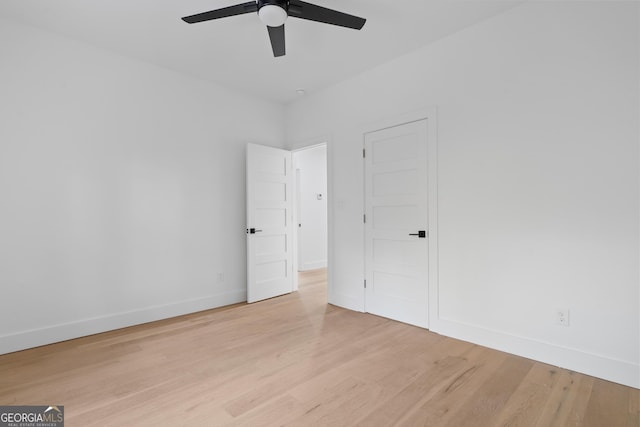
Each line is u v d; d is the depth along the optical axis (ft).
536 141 7.52
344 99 11.99
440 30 8.76
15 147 8.26
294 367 7.29
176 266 11.19
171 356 7.89
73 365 7.43
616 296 6.55
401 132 10.22
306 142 13.58
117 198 9.91
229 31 8.75
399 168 10.28
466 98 8.69
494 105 8.17
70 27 8.53
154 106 10.71
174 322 10.48
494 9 7.88
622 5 6.44
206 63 10.65
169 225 11.03
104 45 9.47
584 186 6.89
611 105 6.58
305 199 20.85
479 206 8.46
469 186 8.64
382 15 8.06
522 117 7.72
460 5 7.69
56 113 8.85
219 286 12.37
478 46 8.45
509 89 7.92
